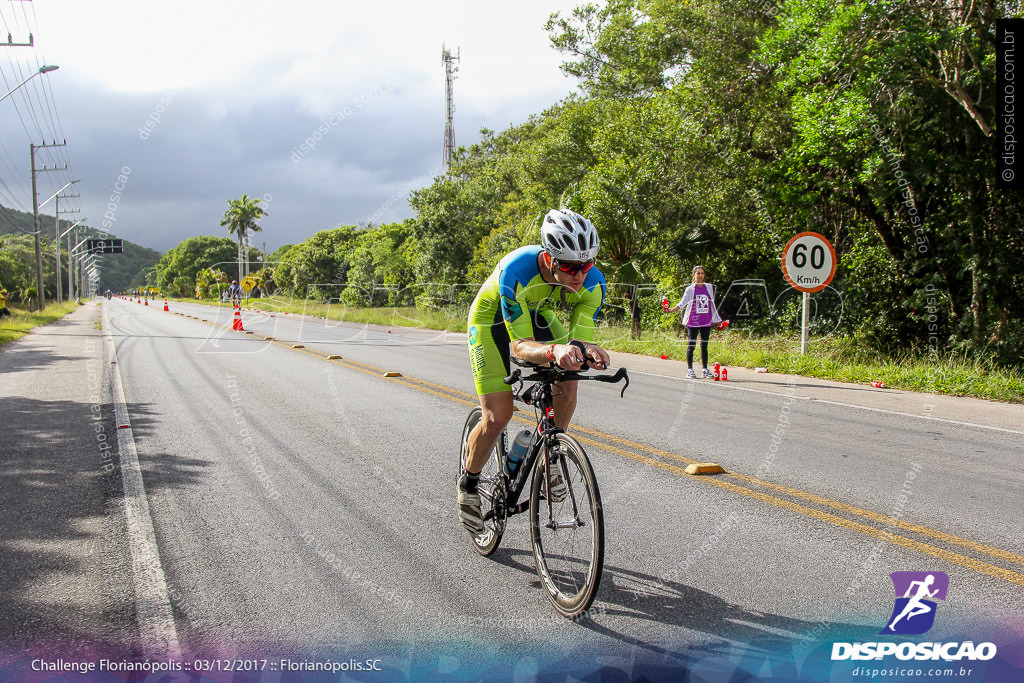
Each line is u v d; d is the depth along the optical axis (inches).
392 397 341.4
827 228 540.4
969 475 188.7
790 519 155.2
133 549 141.1
